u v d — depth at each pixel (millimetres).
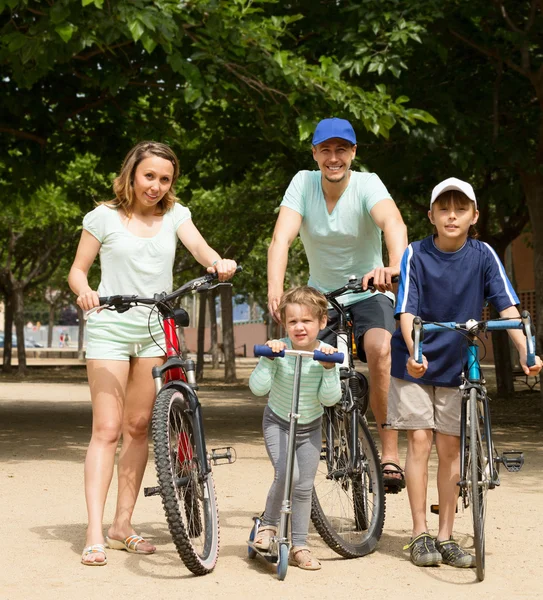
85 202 20766
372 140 15258
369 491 6531
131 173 6355
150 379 6363
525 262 44062
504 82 17219
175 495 5492
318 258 7035
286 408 5938
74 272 6406
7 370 41000
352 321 6977
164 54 14609
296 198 6957
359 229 6852
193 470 5887
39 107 15734
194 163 18297
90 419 17734
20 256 40750
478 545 5598
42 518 7500
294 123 14164
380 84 14195
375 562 6113
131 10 10984
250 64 13406
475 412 5766
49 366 45812
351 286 6266
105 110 16625
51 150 16797
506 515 7875
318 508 6113
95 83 14141
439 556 5980
